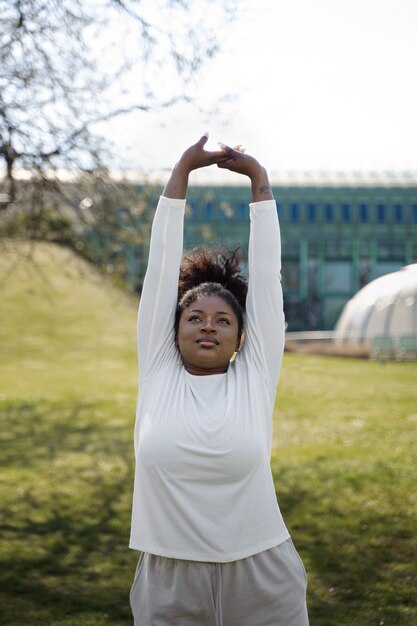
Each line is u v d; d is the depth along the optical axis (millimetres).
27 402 14445
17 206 8625
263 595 2508
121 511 7379
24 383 16953
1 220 9000
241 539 2471
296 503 7410
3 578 5375
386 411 12984
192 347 2660
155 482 2498
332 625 4500
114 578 5434
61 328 24016
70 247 10305
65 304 26359
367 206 61719
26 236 9211
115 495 8023
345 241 61531
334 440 10648
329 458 9469
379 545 6016
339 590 5105
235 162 2816
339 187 61625
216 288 2746
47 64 6988
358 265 61594
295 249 61562
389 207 61688
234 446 2477
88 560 5852
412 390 15445
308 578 5355
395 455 9508
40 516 7188
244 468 2484
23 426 12398
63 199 8445
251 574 2494
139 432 2648
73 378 17828
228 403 2566
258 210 2795
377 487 7961
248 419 2553
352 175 64438
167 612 2492
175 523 2471
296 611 2535
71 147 7629
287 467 9023
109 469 9305
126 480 8719
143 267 28938
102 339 23156
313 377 17734
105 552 6066
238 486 2490
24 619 4617
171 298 2768
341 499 7520
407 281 30078
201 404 2564
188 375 2674
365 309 30641
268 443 2684
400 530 6387
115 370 19219
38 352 21391
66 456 10117
